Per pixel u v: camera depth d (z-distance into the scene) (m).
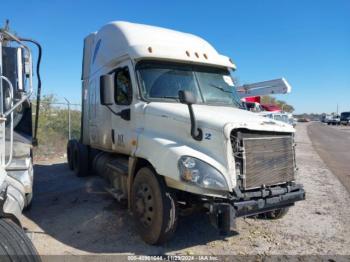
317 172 11.68
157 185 4.97
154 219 5.01
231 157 4.68
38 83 6.28
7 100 3.85
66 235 5.58
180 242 5.33
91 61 8.73
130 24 6.75
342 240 5.61
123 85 6.30
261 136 5.02
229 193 4.66
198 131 4.89
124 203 6.79
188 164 4.58
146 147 5.30
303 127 50.38
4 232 3.15
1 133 3.39
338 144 23.66
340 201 7.93
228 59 6.85
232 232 5.81
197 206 5.05
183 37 6.79
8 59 4.30
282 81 12.05
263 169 4.98
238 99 6.58
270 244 5.37
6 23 4.09
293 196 5.18
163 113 5.34
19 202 3.92
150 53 5.87
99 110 7.81
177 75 6.12
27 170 4.69
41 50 5.42
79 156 9.88
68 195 7.96
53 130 16.55
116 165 6.79
